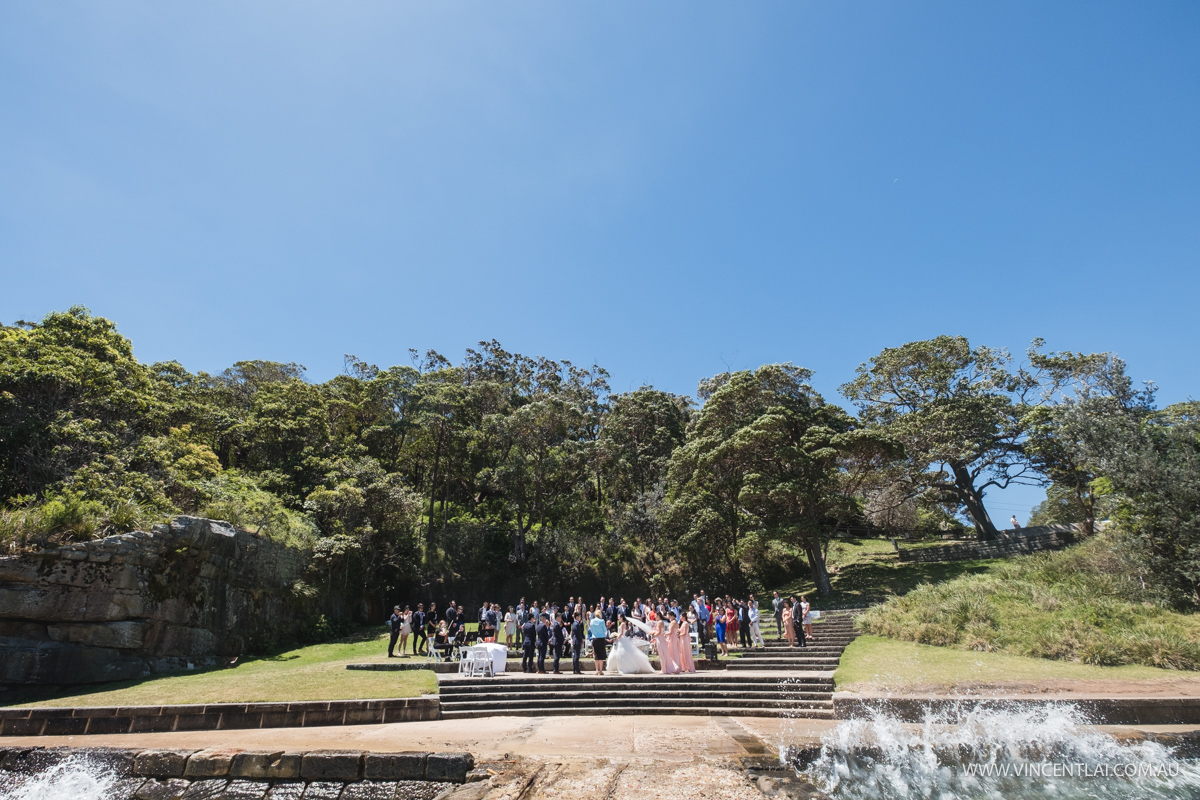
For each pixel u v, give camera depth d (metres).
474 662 15.09
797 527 29.73
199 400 36.69
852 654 16.70
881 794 7.57
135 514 17.12
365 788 8.03
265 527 22.36
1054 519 39.59
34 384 19.02
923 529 47.69
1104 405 25.70
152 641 16.36
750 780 7.60
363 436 40.47
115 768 8.47
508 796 7.12
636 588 35.78
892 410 41.94
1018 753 9.00
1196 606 17.44
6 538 14.21
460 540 35.09
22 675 13.48
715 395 35.41
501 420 39.84
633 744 9.33
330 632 24.30
